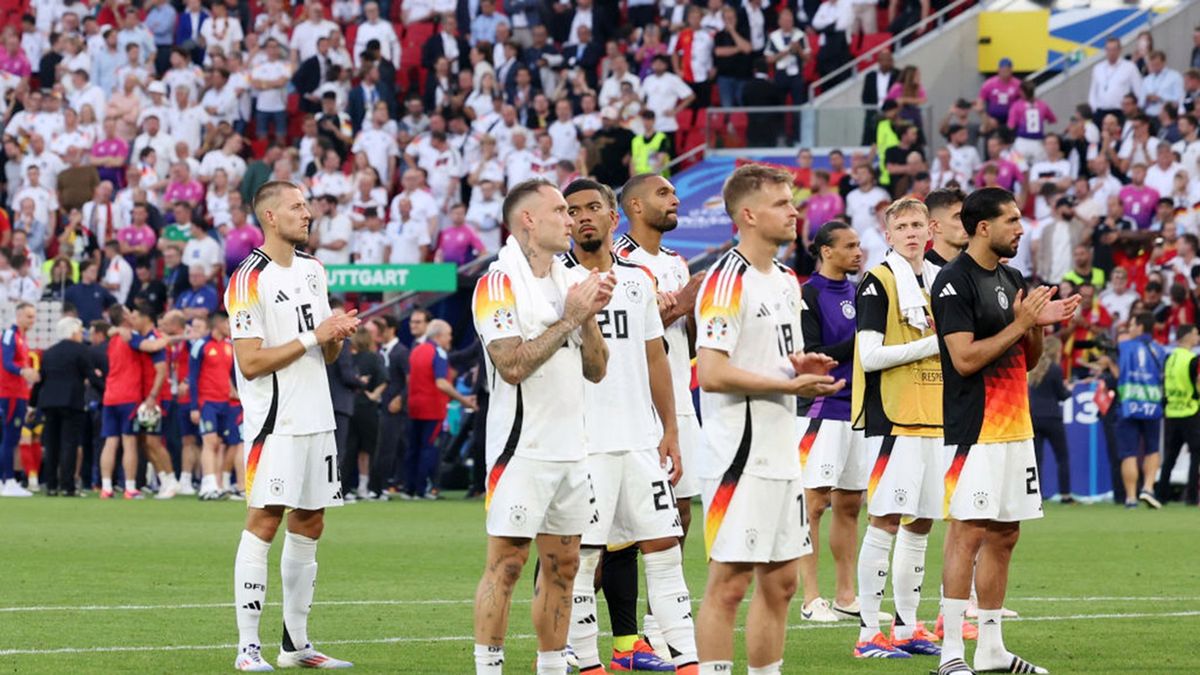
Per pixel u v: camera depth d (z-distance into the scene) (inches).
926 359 1101.1
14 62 3804.1
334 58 3617.1
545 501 855.1
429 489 2682.1
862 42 3516.2
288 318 1051.3
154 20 3823.8
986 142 3068.4
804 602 1275.8
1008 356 989.2
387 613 1258.6
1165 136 2974.9
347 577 1489.9
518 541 860.0
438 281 2942.9
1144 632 1170.6
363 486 2596.0
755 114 3225.9
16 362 2620.6
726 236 3088.1
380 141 3412.9
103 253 3250.5
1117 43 3137.3
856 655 1086.4
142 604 1290.6
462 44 3651.6
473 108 3472.0
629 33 3607.3
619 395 967.6
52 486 2620.6
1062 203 2753.4
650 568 953.5
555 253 883.4
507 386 856.3
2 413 2628.0
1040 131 3056.1
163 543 1770.4
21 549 1701.5
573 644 964.0
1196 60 3120.1
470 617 1237.1
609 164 3208.7
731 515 821.9
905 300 1103.6
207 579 1454.2
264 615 1275.8
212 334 2507.4
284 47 3730.3
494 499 855.7
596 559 965.2
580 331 869.2
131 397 2541.8
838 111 3166.8
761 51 3440.0
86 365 2566.4
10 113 3718.0
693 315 1087.0
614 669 1042.7
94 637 1121.4
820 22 3481.8
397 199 3228.3
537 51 3563.0
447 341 2598.4
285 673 995.9
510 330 847.7
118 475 2844.5
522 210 871.1
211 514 2185.0
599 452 956.0
